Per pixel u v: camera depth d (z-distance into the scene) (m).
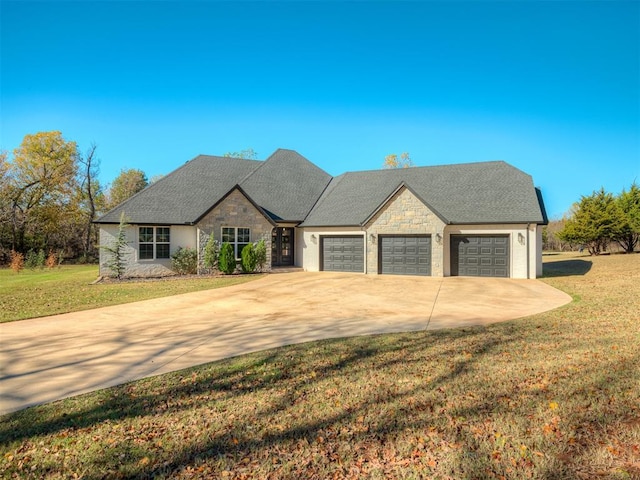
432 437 3.85
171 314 10.79
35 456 3.64
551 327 8.49
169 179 24.27
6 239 36.16
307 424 4.21
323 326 9.23
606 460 3.36
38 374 5.94
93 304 12.39
